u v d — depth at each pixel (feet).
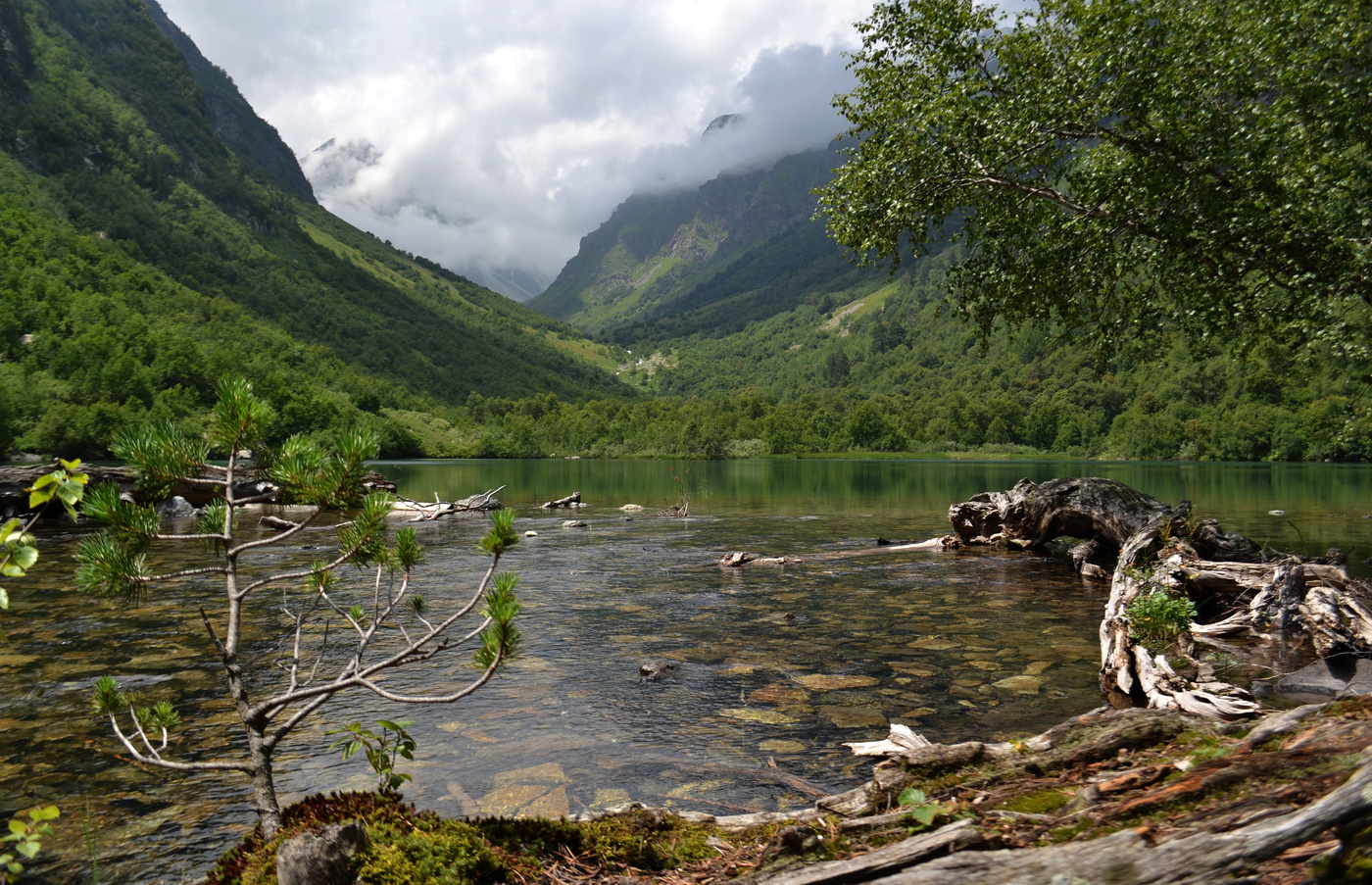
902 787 12.00
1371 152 34.83
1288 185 34.99
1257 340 43.29
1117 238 42.29
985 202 46.50
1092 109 39.50
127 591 10.43
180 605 36.58
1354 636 26.30
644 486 161.99
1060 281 46.50
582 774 16.49
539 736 19.01
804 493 140.67
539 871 10.15
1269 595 30.86
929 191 45.27
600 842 10.84
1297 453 362.12
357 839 9.70
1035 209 45.88
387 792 11.77
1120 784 10.47
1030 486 60.49
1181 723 12.99
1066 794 10.85
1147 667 22.34
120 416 274.36
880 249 48.11
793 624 32.78
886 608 36.55
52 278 452.76
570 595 39.96
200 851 13.39
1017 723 19.86
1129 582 34.40
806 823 11.21
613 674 24.85
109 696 11.55
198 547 58.95
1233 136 36.45
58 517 70.49
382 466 309.63
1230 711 18.44
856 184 46.80
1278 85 36.76
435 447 494.59
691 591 41.09
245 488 73.82
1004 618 34.01
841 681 24.04
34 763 17.38
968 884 7.57
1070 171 43.14
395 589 40.32
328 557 52.26
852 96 47.93
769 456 538.06
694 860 10.59
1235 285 39.27
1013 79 43.04
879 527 77.41
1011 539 58.34
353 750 12.01
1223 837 7.42
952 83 43.93
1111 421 550.77
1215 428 405.39
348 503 11.87
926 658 27.02
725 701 21.98
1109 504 50.01
